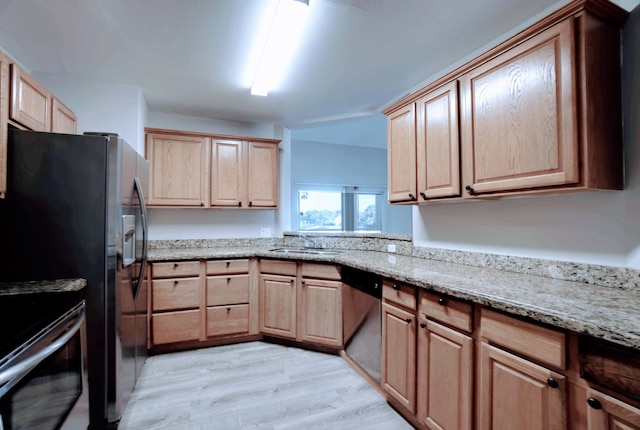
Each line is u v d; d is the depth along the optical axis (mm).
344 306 2498
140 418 1767
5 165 1482
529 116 1367
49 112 1993
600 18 1245
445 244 2250
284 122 3664
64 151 1593
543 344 1032
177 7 1674
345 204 5664
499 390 1181
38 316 1157
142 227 2123
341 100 3012
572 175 1221
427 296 1556
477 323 1294
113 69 2375
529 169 1367
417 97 2039
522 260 1711
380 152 5898
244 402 1921
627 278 1299
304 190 5375
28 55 2164
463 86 1699
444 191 1815
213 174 3154
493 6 1670
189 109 3229
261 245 3598
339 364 2436
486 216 1933
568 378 974
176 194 3025
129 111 2633
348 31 1896
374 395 1999
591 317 947
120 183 1695
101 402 1615
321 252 3000
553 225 1576
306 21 1797
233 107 3178
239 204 3248
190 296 2705
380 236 2975
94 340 1607
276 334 2814
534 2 1633
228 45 2053
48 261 1556
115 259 1657
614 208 1345
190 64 2305
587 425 920
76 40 1985
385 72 2436
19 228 1527
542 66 1316
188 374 2275
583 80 1205
